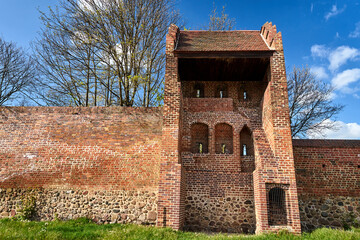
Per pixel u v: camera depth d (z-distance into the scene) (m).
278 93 12.25
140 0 17.81
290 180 10.98
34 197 11.81
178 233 9.70
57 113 13.07
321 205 12.27
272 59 12.70
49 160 12.27
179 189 10.94
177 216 10.62
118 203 11.60
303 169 12.72
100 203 11.64
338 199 12.30
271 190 11.50
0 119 13.05
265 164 11.27
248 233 11.73
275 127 11.76
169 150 11.51
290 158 11.30
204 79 15.61
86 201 11.68
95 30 16.94
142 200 11.59
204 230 11.93
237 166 13.09
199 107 14.38
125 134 12.55
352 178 12.52
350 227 11.81
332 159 12.82
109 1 17.14
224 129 14.31
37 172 12.13
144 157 12.15
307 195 12.39
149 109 12.92
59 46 17.27
